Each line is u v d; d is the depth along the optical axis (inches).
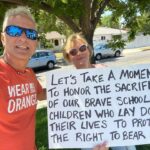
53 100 37.6
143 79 37.8
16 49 30.7
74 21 97.0
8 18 31.2
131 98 37.7
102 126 37.4
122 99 37.7
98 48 333.7
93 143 37.4
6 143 29.1
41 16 118.1
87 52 42.2
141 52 390.9
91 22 88.5
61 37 495.2
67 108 37.5
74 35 42.4
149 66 37.7
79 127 37.4
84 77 37.7
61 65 282.7
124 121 37.5
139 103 37.6
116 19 117.6
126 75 37.8
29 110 31.0
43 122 81.3
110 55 341.1
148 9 99.0
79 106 37.6
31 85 31.7
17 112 29.7
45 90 38.5
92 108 37.6
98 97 37.7
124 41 121.3
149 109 37.6
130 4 103.3
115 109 37.6
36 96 32.7
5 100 29.0
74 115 37.6
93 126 37.4
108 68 37.8
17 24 30.9
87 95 37.7
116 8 106.8
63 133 37.4
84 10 85.0
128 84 37.8
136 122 37.4
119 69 37.8
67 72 37.6
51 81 37.6
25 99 30.6
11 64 30.6
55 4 82.6
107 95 37.7
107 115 37.6
